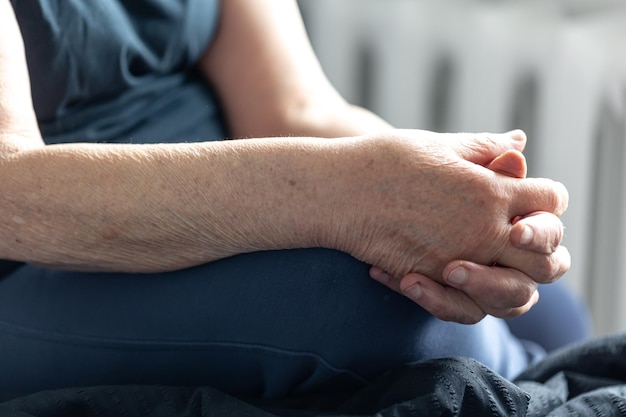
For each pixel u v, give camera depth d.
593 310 1.98
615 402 0.87
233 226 0.86
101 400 0.86
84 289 0.92
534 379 0.98
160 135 1.08
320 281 0.87
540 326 1.31
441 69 1.80
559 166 1.85
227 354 0.89
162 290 0.90
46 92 1.00
